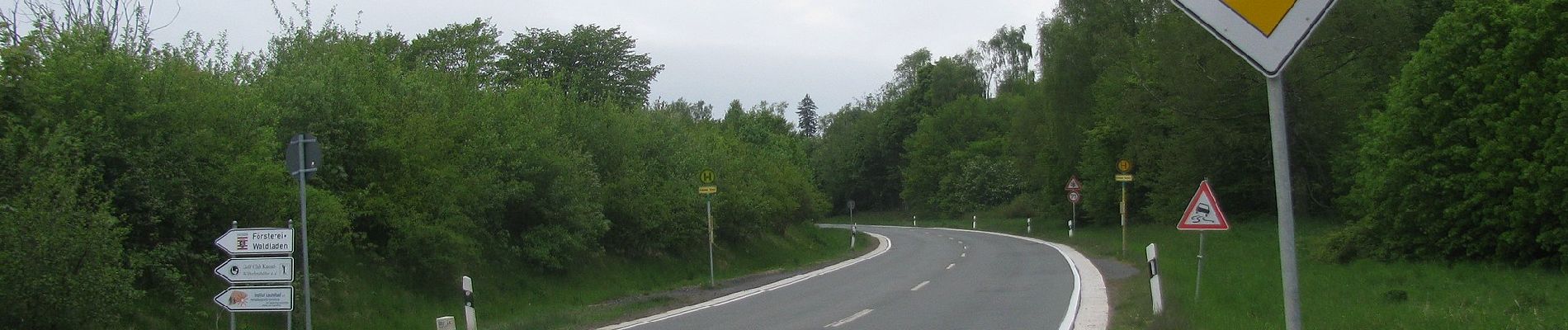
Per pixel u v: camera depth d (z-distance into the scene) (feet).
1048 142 162.40
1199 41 96.68
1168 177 117.80
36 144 34.30
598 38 143.43
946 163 266.16
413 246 58.23
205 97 43.21
